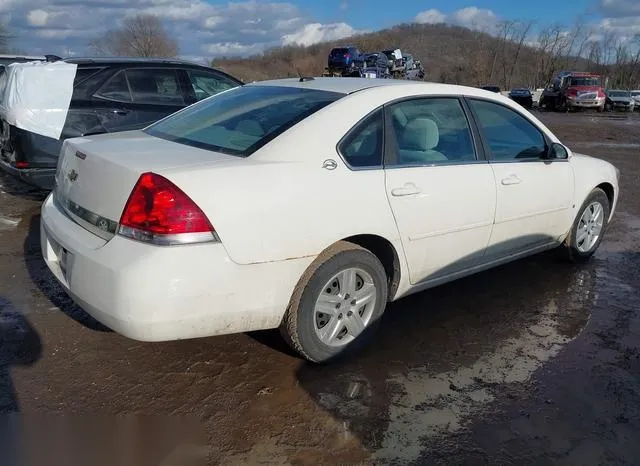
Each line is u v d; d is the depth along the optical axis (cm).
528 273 509
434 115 386
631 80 5925
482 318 413
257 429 279
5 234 571
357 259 330
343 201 317
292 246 300
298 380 322
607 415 301
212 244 276
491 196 401
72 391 305
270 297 299
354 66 4016
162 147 326
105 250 277
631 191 907
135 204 273
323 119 329
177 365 333
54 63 621
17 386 308
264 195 291
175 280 268
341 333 342
